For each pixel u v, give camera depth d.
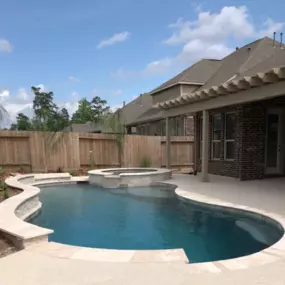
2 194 8.57
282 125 11.66
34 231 4.63
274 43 15.43
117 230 6.51
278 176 11.67
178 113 12.83
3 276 3.38
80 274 3.41
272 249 4.22
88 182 13.12
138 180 12.06
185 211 7.98
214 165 13.12
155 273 3.42
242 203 7.14
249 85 8.20
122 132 16.75
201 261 4.72
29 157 14.29
